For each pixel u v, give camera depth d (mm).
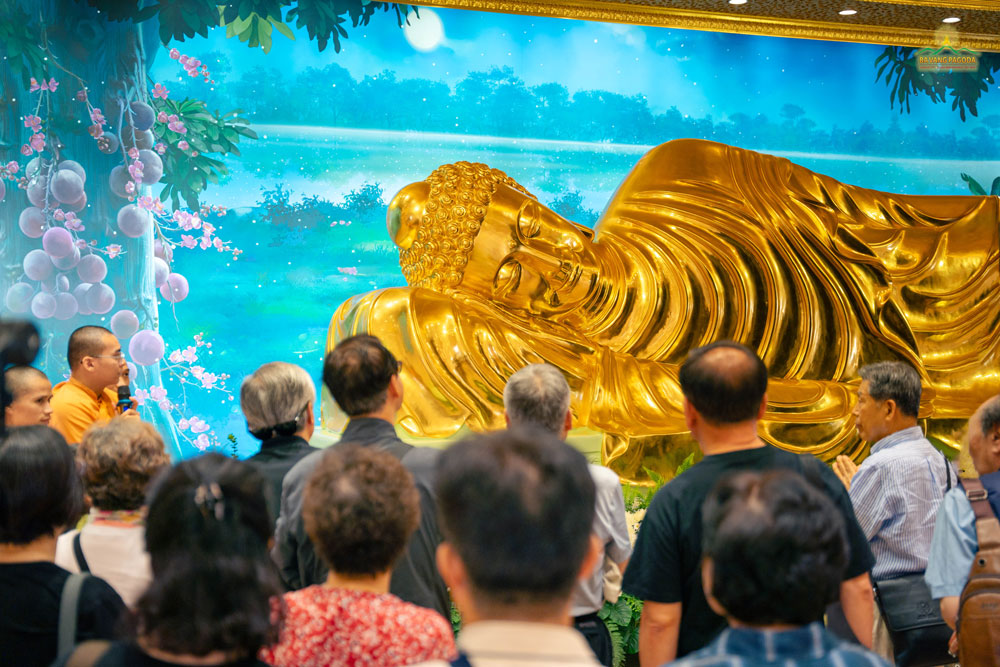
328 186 4883
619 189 5051
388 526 1372
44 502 1505
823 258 4793
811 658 1063
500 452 1028
